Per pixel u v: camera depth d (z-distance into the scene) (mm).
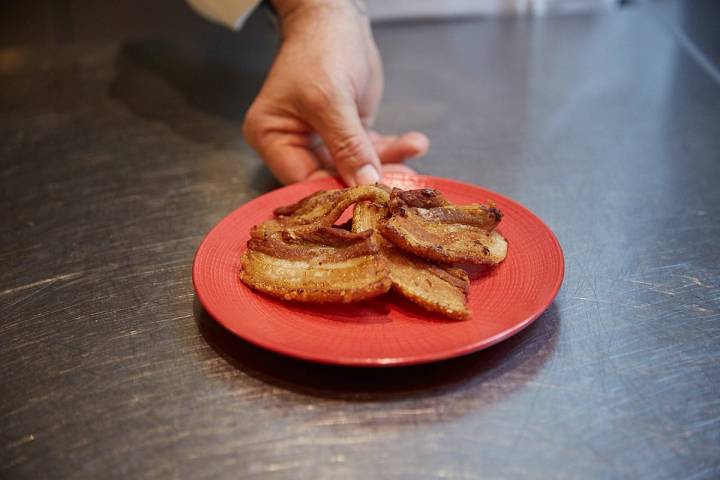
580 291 400
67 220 504
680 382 330
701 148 587
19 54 835
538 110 677
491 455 291
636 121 643
